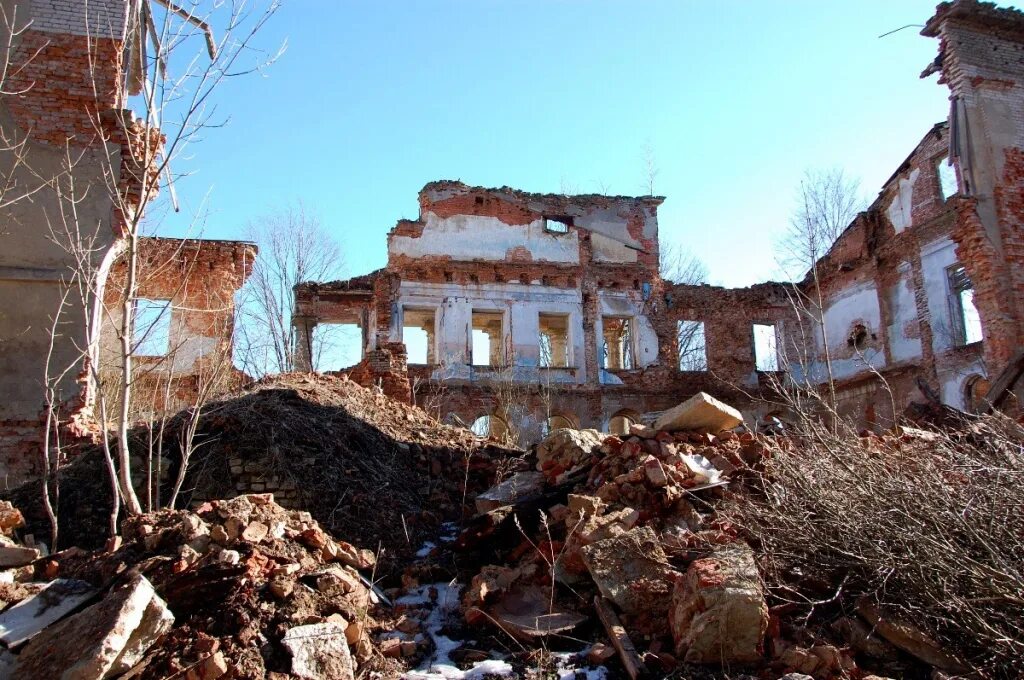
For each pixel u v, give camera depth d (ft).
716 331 97.04
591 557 21.06
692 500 24.66
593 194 98.43
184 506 28.25
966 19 54.03
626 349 99.14
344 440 33.35
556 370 91.61
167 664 16.20
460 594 22.29
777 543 21.22
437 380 87.15
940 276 79.71
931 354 79.82
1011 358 48.80
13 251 32.53
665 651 18.31
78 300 32.73
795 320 98.78
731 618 17.47
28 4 34.50
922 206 83.46
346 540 26.76
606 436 31.14
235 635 17.13
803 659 17.33
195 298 65.87
